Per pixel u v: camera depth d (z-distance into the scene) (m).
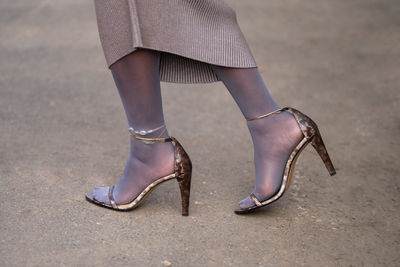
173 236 1.62
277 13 6.00
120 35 1.55
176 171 1.71
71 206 1.78
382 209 1.84
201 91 3.41
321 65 4.02
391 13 6.06
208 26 1.60
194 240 1.60
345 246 1.58
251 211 1.76
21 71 3.61
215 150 2.40
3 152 2.25
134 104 1.64
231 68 1.63
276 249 1.56
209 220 1.73
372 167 2.22
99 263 1.45
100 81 3.46
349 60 4.17
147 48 1.52
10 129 2.55
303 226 1.71
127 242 1.57
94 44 4.38
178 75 1.75
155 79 1.63
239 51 1.63
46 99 3.06
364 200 1.91
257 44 4.61
